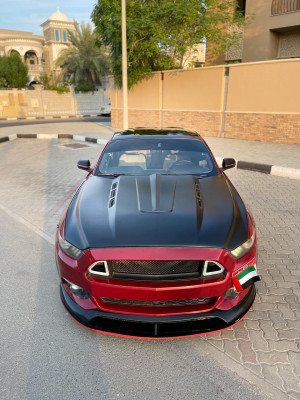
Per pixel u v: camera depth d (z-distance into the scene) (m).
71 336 2.48
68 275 2.36
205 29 12.84
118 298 2.19
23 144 12.52
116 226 2.37
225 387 2.01
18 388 2.03
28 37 46.03
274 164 7.47
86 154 10.06
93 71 33.81
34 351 2.33
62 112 33.34
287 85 10.05
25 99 30.67
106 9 13.17
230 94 11.60
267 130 10.86
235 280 2.22
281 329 2.49
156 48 12.26
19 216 4.98
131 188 2.94
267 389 1.98
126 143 3.79
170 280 2.12
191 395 1.96
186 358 2.25
